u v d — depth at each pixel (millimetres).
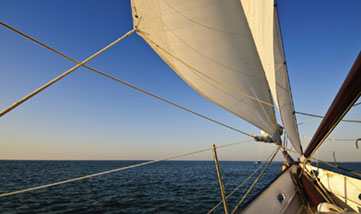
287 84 2801
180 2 2379
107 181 26531
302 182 4223
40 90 1411
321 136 2748
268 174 37219
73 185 22547
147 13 2424
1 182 24312
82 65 1871
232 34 2666
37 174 36812
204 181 26656
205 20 2535
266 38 1935
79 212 11539
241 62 2895
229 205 12906
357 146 2504
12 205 13070
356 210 3766
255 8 1872
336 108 1828
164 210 11938
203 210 11898
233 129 3863
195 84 3344
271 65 2148
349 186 4102
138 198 15320
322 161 4438
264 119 3553
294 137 3686
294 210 3406
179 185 22766
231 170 53250
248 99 3264
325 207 2521
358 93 1504
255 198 3205
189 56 2914
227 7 2453
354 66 1252
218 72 3029
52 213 11320
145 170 53281
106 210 11953
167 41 2760
